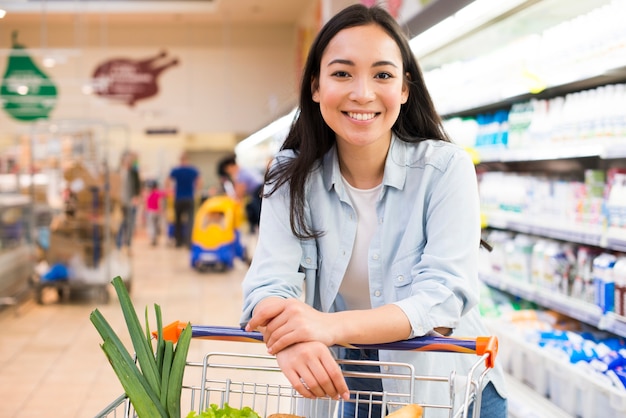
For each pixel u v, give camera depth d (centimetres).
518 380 385
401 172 164
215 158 2297
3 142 1455
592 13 342
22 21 1551
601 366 313
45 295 897
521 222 426
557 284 388
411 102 169
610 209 329
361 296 173
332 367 129
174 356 137
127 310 136
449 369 169
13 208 863
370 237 168
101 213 830
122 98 1573
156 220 1560
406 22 400
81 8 1433
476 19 356
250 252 1357
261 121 1612
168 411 135
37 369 545
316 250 170
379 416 179
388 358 166
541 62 379
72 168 826
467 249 153
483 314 449
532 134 407
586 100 355
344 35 150
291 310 133
